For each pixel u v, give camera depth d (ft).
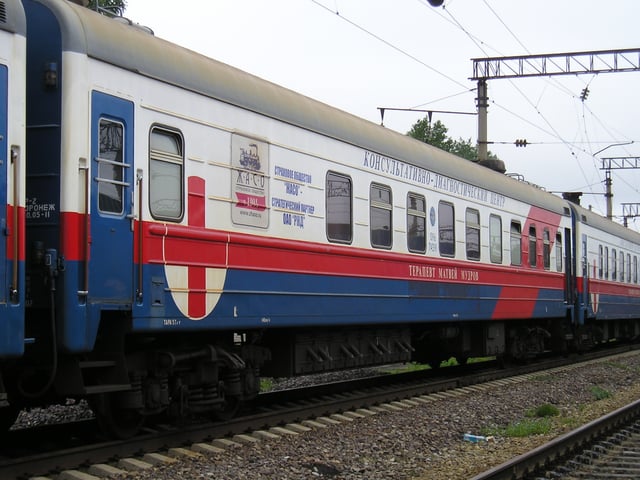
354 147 35.63
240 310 27.99
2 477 19.74
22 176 20.13
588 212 70.28
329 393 38.75
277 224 30.22
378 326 39.91
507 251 51.24
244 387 30.07
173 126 25.46
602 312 71.77
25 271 21.48
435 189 42.68
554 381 47.73
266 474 22.40
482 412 34.94
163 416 29.40
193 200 26.11
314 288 32.17
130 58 23.91
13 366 22.25
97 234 22.33
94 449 22.41
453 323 47.32
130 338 25.62
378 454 25.89
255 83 30.07
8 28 20.03
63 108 21.80
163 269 24.64
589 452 26.68
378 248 37.04
